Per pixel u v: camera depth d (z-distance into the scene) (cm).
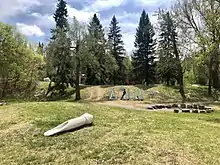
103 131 1176
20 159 937
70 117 1420
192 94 4672
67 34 4691
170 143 1012
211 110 2761
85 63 4728
